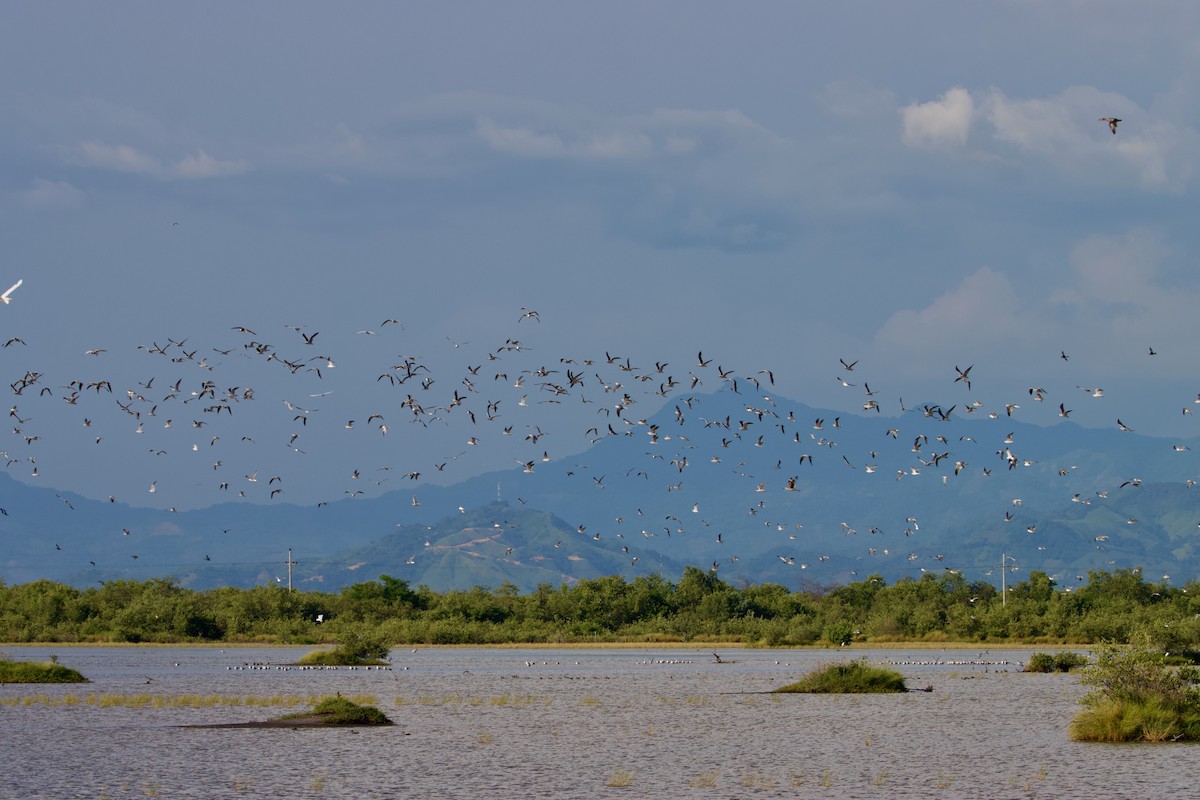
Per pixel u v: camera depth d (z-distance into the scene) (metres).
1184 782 44.25
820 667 97.94
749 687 86.81
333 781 44.59
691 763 49.06
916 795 42.38
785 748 53.38
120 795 41.84
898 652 146.12
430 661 124.25
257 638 168.75
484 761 49.16
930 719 64.56
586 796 42.00
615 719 64.19
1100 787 43.53
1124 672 57.31
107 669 105.88
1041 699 76.31
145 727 59.28
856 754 51.62
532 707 70.56
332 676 97.81
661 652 149.38
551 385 78.50
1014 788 43.56
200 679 93.44
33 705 69.25
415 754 50.91
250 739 55.09
